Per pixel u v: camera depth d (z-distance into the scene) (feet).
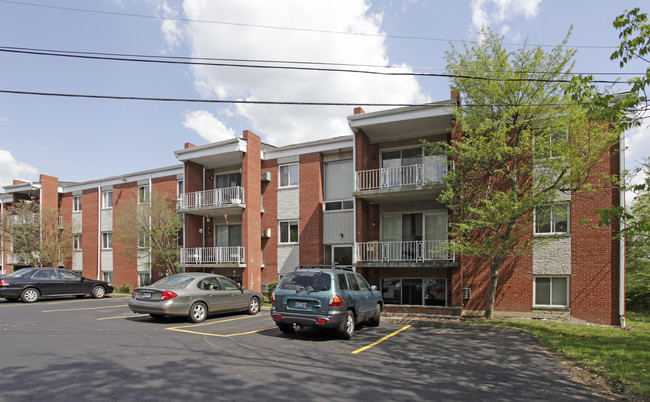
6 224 88.22
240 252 63.82
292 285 32.30
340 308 30.91
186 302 38.22
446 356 26.73
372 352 27.53
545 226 48.75
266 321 40.27
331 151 62.90
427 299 53.98
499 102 41.47
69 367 21.84
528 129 42.11
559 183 40.29
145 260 78.95
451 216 49.98
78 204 94.73
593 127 39.06
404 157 57.82
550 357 26.73
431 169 55.62
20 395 17.31
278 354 26.08
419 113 50.80
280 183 66.49
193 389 18.61
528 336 34.86
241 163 71.56
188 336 31.45
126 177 85.20
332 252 61.72
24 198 104.78
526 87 39.88
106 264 87.61
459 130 48.91
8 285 55.98
